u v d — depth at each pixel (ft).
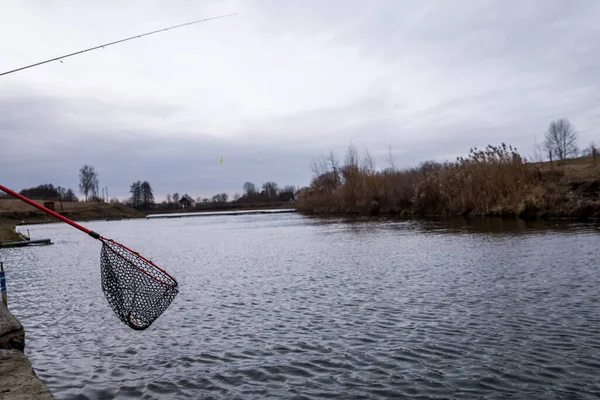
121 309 23.12
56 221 326.24
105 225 260.01
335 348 30.09
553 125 253.44
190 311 42.04
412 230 112.27
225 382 25.38
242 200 520.01
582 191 123.34
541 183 131.85
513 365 25.91
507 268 54.19
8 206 337.52
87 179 482.69
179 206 545.85
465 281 48.49
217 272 64.95
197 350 30.99
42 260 93.20
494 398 22.16
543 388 22.98
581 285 43.57
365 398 22.75
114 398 23.59
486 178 139.64
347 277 54.85
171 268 71.41
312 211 260.21
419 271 56.03
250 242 109.70
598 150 226.38
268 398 23.13
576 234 82.74
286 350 30.19
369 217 181.16
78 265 82.79
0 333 24.07
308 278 55.72
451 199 153.28
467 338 30.68
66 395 24.04
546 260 57.93
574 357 26.61
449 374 25.14
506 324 33.17
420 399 22.40
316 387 24.23
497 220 124.47
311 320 36.94
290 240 108.27
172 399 23.34
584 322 32.76
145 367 28.14
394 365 26.76
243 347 31.22
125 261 22.97
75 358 30.14
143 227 217.36
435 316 36.17
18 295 54.03
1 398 16.99
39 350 32.09
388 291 45.80
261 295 47.37
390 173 199.11
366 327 34.27
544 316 34.60
